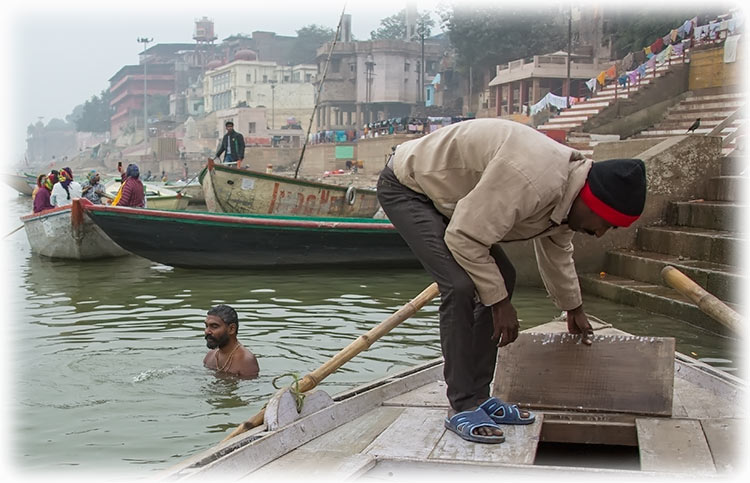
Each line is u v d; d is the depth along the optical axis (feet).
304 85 303.68
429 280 39.60
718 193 37.76
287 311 30.04
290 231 41.50
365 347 14.58
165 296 34.01
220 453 11.16
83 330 26.45
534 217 12.50
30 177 135.74
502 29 155.84
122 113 443.32
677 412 13.98
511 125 12.42
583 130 85.51
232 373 20.61
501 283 12.32
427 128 148.46
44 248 49.14
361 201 58.95
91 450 15.34
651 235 36.83
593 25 138.62
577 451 13.79
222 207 53.62
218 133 290.56
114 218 40.86
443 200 12.85
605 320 29.22
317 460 11.31
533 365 14.66
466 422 12.40
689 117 78.64
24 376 20.66
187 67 428.15
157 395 18.95
